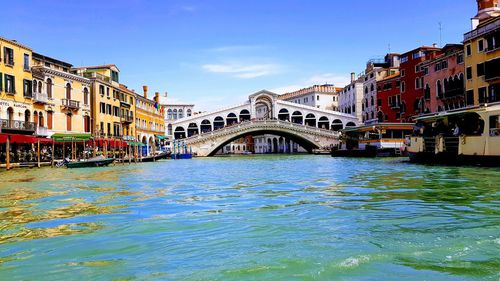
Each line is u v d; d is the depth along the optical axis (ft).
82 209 36.73
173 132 249.14
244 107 258.78
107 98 167.32
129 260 20.67
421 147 101.86
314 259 19.88
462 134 86.07
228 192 48.75
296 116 260.83
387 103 207.00
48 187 57.06
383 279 17.16
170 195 46.60
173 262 20.15
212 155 228.43
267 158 180.45
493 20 117.70
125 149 180.55
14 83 115.96
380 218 29.68
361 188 49.19
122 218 31.78
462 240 22.90
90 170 100.07
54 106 135.44
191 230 27.02
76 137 126.82
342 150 168.04
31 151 118.32
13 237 26.07
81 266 19.89
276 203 38.27
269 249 21.86
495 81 117.39
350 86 260.62
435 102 160.15
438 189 46.34
